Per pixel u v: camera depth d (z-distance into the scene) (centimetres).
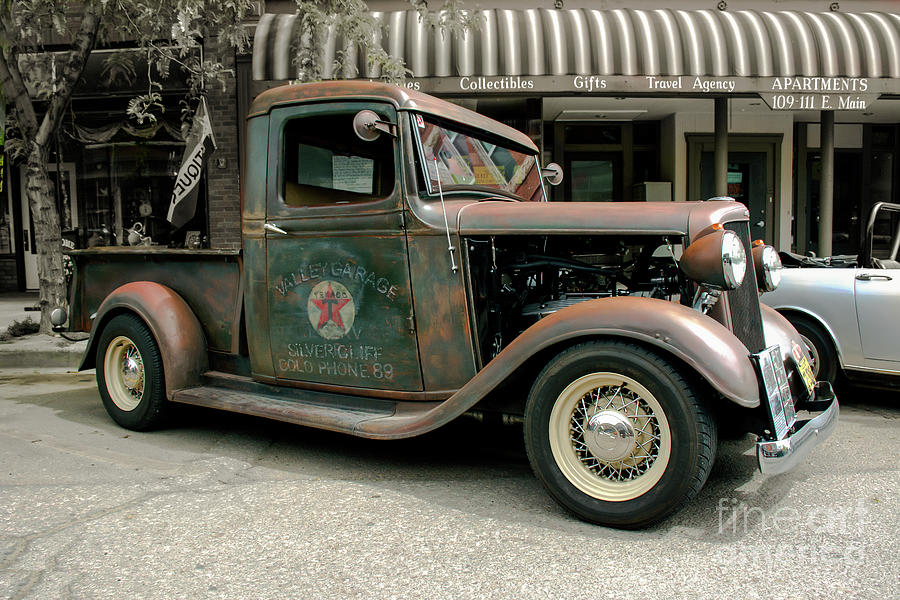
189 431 447
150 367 428
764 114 1170
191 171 960
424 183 348
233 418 481
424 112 355
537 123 966
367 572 251
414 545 273
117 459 386
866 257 514
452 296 341
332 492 334
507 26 855
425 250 343
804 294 503
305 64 741
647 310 284
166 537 281
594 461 298
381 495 330
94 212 1053
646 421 285
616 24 866
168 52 734
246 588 239
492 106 966
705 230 306
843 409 504
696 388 278
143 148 1027
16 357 676
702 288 312
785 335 365
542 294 383
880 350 477
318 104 369
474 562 258
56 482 348
